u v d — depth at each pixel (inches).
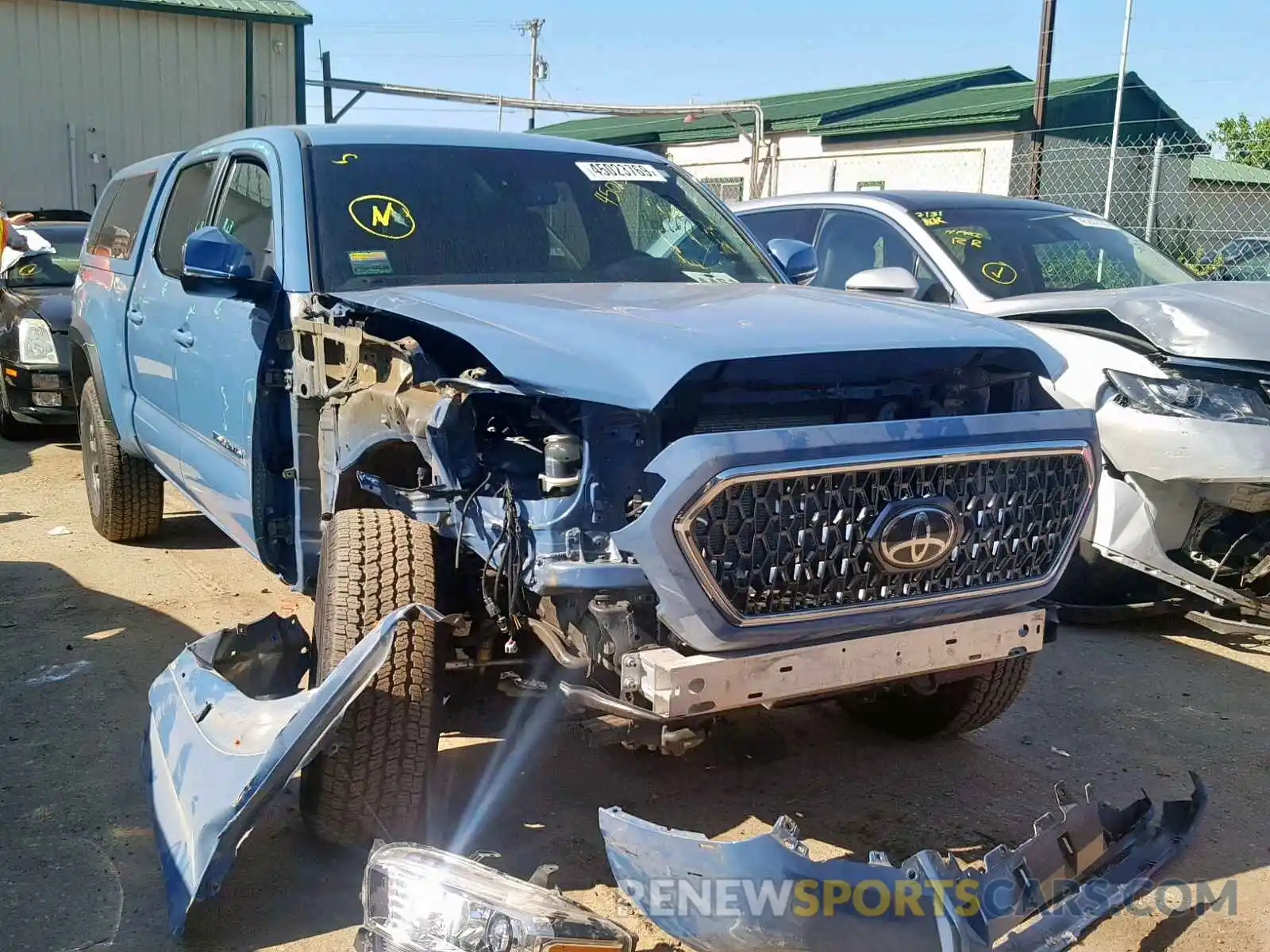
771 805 150.6
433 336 132.6
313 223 160.9
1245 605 204.1
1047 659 209.2
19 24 679.7
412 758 118.5
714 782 156.6
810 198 292.7
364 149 173.2
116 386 238.2
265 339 157.9
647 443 112.3
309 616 214.8
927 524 113.9
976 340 120.9
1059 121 771.4
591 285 155.2
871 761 165.0
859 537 112.4
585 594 111.8
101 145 713.0
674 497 104.0
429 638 119.8
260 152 180.1
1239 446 191.8
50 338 365.4
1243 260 450.0
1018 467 121.1
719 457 104.6
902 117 749.9
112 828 138.5
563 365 111.6
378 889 105.7
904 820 147.7
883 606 114.5
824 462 109.0
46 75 691.4
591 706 111.7
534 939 97.2
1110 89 780.6
